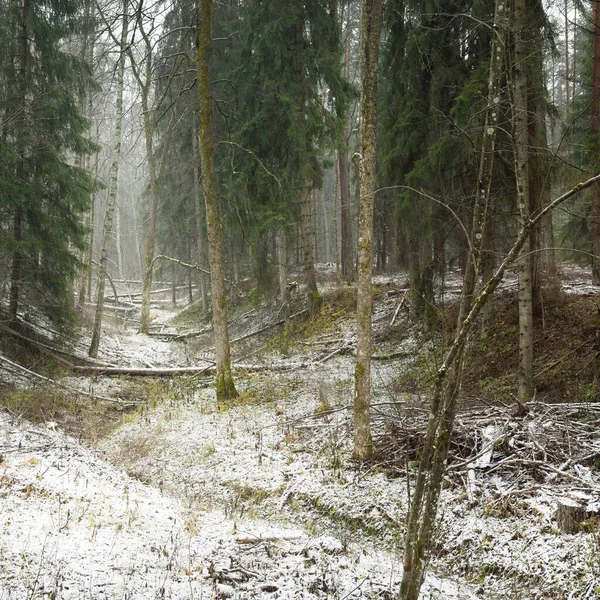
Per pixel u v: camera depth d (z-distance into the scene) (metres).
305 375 15.19
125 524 6.44
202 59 13.41
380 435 9.41
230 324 24.84
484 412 9.16
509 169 11.36
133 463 10.51
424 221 13.52
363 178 8.95
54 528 5.94
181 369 17.33
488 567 6.10
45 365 16.41
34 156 15.97
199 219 26.61
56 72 16.72
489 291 3.63
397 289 20.36
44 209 16.73
